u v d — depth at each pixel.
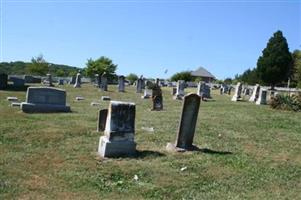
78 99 31.28
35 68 90.56
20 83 41.94
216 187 9.61
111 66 81.69
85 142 13.70
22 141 13.62
